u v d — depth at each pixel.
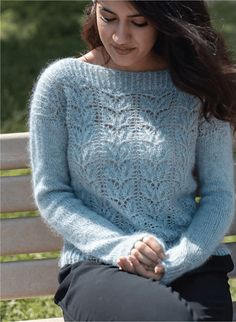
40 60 8.99
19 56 9.14
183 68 3.44
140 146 3.43
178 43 3.42
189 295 3.36
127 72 3.52
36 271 3.81
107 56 3.58
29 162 3.79
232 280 5.21
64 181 3.57
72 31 10.19
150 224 3.46
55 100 3.50
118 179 3.45
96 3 3.51
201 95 3.45
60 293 3.44
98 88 3.50
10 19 10.57
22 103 7.75
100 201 3.51
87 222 3.43
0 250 3.80
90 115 3.48
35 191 3.56
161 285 3.21
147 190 3.45
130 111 3.48
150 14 3.28
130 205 3.46
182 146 3.47
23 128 7.25
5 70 8.65
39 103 3.52
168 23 3.31
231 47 3.62
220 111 3.51
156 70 3.57
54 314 4.71
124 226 3.48
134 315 3.09
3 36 9.91
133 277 3.26
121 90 3.50
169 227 3.52
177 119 3.49
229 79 3.46
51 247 3.83
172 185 3.48
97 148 3.44
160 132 3.46
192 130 3.51
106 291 3.21
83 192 3.55
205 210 3.53
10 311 4.68
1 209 3.80
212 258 3.55
